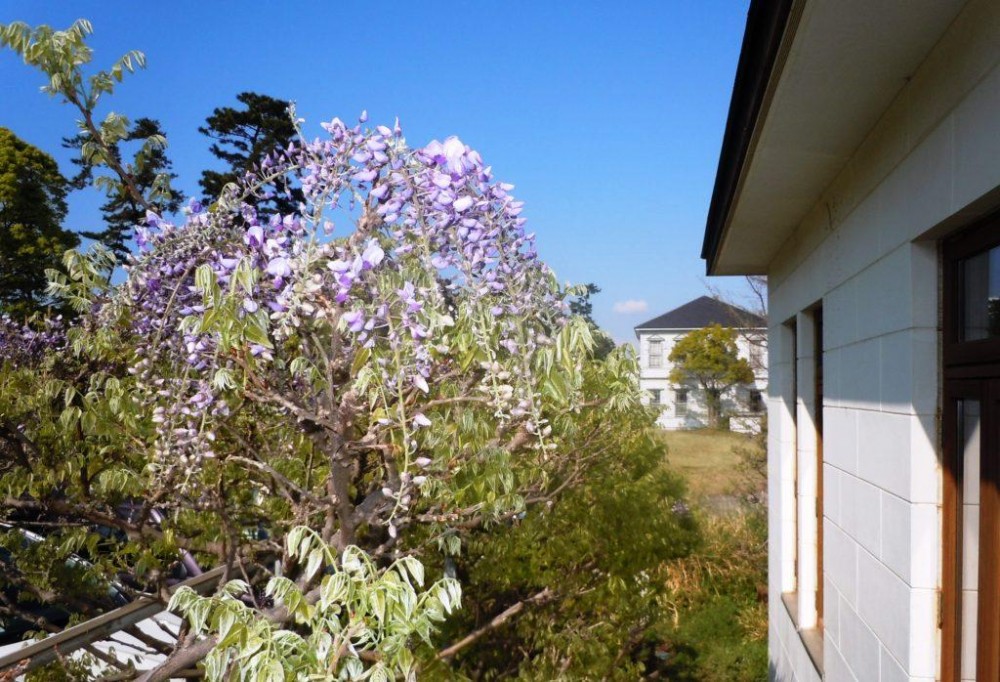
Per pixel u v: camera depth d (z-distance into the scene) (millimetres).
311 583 2549
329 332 2457
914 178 2316
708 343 27375
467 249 2291
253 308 2059
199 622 1571
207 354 2549
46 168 20609
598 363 2789
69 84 2754
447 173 2289
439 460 2355
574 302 2551
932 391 2348
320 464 3479
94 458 3193
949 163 2027
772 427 5699
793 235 4602
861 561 2959
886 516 2615
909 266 2373
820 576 4336
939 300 2352
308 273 2232
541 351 2225
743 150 3121
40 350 4633
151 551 3184
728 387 27219
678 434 22188
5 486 3127
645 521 5863
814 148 2979
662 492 6621
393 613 1621
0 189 19672
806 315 4414
